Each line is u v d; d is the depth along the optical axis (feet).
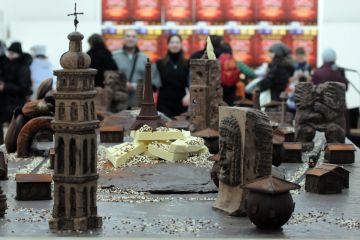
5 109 54.44
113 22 63.41
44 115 35.63
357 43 63.16
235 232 20.99
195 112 36.60
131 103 53.72
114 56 54.90
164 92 53.16
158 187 27.20
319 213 23.50
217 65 36.81
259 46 63.77
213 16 63.77
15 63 54.44
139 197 25.94
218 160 25.64
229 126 23.32
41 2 63.16
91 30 63.10
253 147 22.91
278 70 53.11
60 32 63.57
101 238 19.93
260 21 63.62
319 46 63.52
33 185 25.29
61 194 20.57
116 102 51.42
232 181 23.26
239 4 63.62
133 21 63.52
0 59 54.75
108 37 63.16
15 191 26.91
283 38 63.62
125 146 31.78
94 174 20.74
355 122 56.59
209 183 27.71
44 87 36.47
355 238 20.33
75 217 20.61
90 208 20.85
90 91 20.49
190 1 63.72
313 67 63.52
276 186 20.95
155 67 53.93
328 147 33.19
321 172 26.73
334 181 26.71
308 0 63.21
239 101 48.57
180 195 26.53
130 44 54.54
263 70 60.54
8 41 62.80
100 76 51.90
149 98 35.37
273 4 63.46
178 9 63.62
